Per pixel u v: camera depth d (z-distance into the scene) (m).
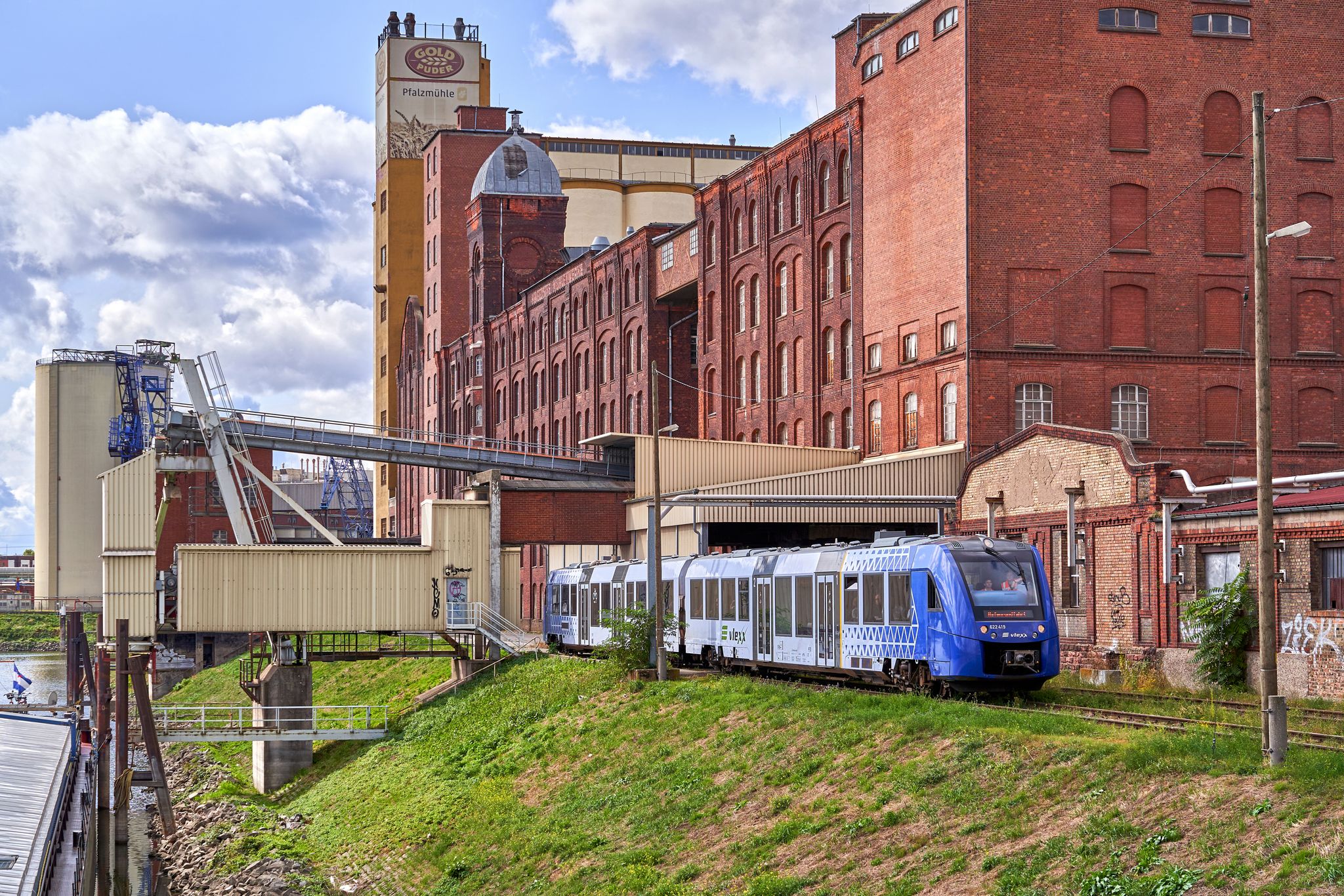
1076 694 33.75
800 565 40.62
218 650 100.31
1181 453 58.81
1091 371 58.72
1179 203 59.44
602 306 98.19
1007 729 26.27
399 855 39.59
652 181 146.88
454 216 139.75
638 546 67.31
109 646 59.81
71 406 121.12
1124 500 41.88
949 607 33.38
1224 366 59.34
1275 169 59.94
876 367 65.94
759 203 76.69
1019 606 33.31
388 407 155.62
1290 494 37.53
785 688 37.38
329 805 49.81
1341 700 31.81
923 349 61.78
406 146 152.62
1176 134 59.56
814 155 71.25
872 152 65.81
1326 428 59.59
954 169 59.75
